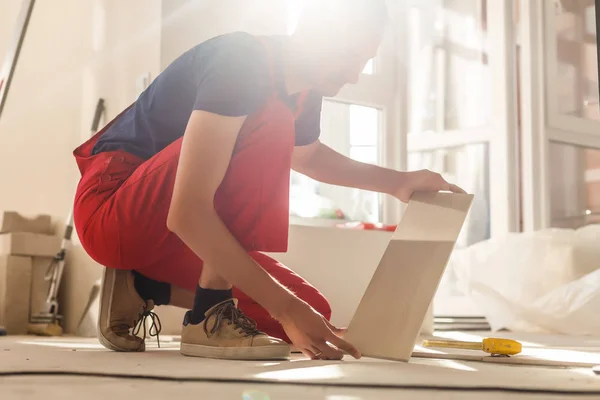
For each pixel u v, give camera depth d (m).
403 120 3.09
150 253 1.55
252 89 1.32
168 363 1.24
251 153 1.39
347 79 1.43
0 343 2.01
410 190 1.64
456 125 4.35
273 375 1.03
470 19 4.33
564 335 2.92
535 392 0.89
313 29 1.40
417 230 1.49
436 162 4.33
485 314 3.41
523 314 3.21
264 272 1.28
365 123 3.02
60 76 3.29
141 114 1.58
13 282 2.95
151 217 1.50
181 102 1.52
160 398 0.82
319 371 1.10
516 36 4.24
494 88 4.18
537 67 4.16
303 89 1.45
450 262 3.77
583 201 4.27
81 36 3.20
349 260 2.60
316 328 1.27
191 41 2.69
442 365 1.26
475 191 4.21
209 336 1.38
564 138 4.20
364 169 1.76
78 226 1.60
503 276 3.48
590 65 4.34
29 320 3.00
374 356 1.35
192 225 1.25
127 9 2.88
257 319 1.74
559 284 3.39
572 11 4.30
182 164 1.28
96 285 2.75
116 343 1.59
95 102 3.05
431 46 4.41
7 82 2.90
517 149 4.19
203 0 2.72
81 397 0.82
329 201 2.87
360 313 1.44
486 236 4.18
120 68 2.90
